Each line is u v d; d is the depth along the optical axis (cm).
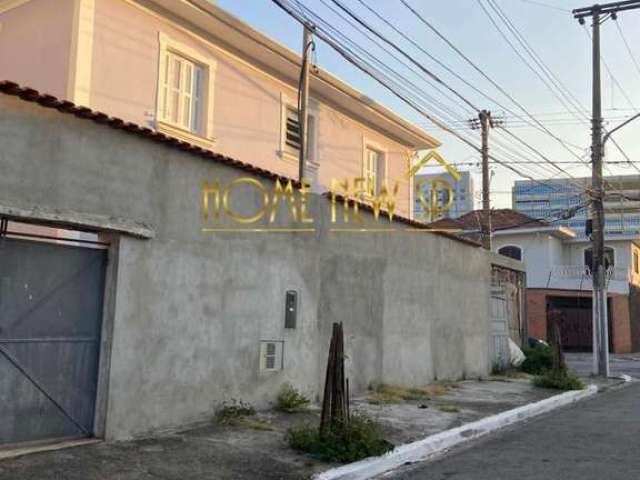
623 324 3841
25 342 696
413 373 1398
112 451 710
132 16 1230
